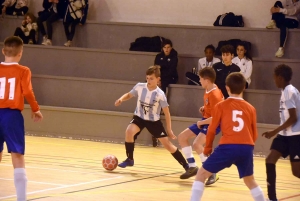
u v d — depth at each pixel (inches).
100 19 687.1
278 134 255.3
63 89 585.6
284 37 572.7
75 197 255.8
